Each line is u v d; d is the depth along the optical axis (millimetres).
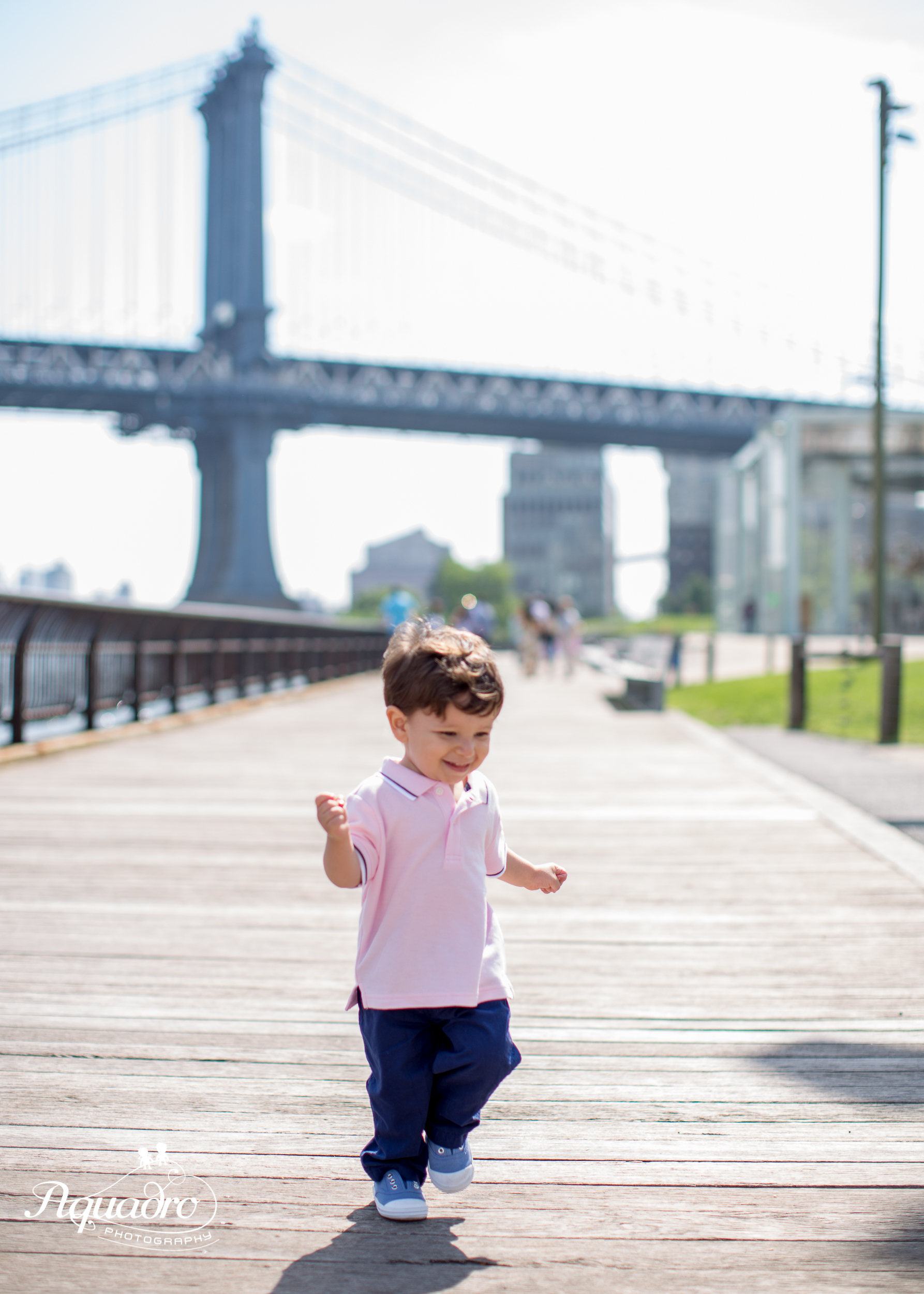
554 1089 2541
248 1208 1995
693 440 82312
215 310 81750
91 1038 2824
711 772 7895
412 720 1854
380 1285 1744
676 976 3369
